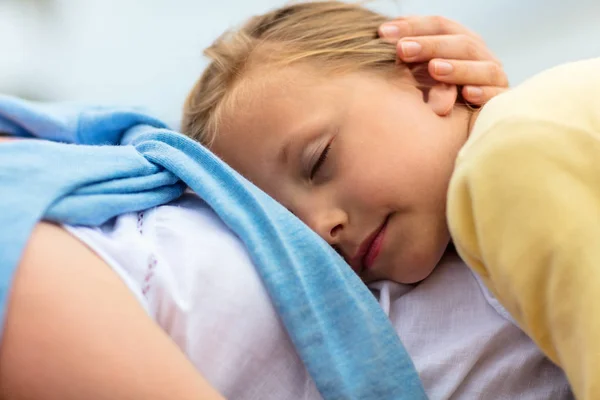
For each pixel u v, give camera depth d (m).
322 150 0.80
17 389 0.44
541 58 1.39
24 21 1.61
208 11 1.62
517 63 1.40
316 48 0.91
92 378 0.44
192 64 1.50
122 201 0.60
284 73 0.87
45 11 1.63
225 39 1.02
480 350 0.67
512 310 0.59
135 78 1.54
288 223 0.65
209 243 0.60
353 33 0.95
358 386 0.59
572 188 0.54
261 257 0.60
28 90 1.50
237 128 0.87
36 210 0.51
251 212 0.64
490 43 1.45
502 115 0.60
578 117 0.58
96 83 1.53
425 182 0.78
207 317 0.56
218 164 0.68
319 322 0.60
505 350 0.69
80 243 0.53
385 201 0.77
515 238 0.55
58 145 0.60
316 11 1.02
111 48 1.61
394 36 0.95
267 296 0.59
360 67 0.87
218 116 0.89
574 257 0.52
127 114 0.83
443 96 0.86
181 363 0.48
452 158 0.81
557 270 0.53
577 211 0.53
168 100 1.46
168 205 0.66
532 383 0.68
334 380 0.58
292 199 0.82
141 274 0.56
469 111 0.87
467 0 1.52
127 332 0.47
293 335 0.58
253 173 0.86
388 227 0.78
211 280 0.57
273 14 1.04
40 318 0.45
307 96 0.84
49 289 0.46
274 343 0.59
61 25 1.63
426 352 0.69
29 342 0.44
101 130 0.83
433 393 0.66
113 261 0.54
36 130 0.77
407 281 0.78
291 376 0.59
